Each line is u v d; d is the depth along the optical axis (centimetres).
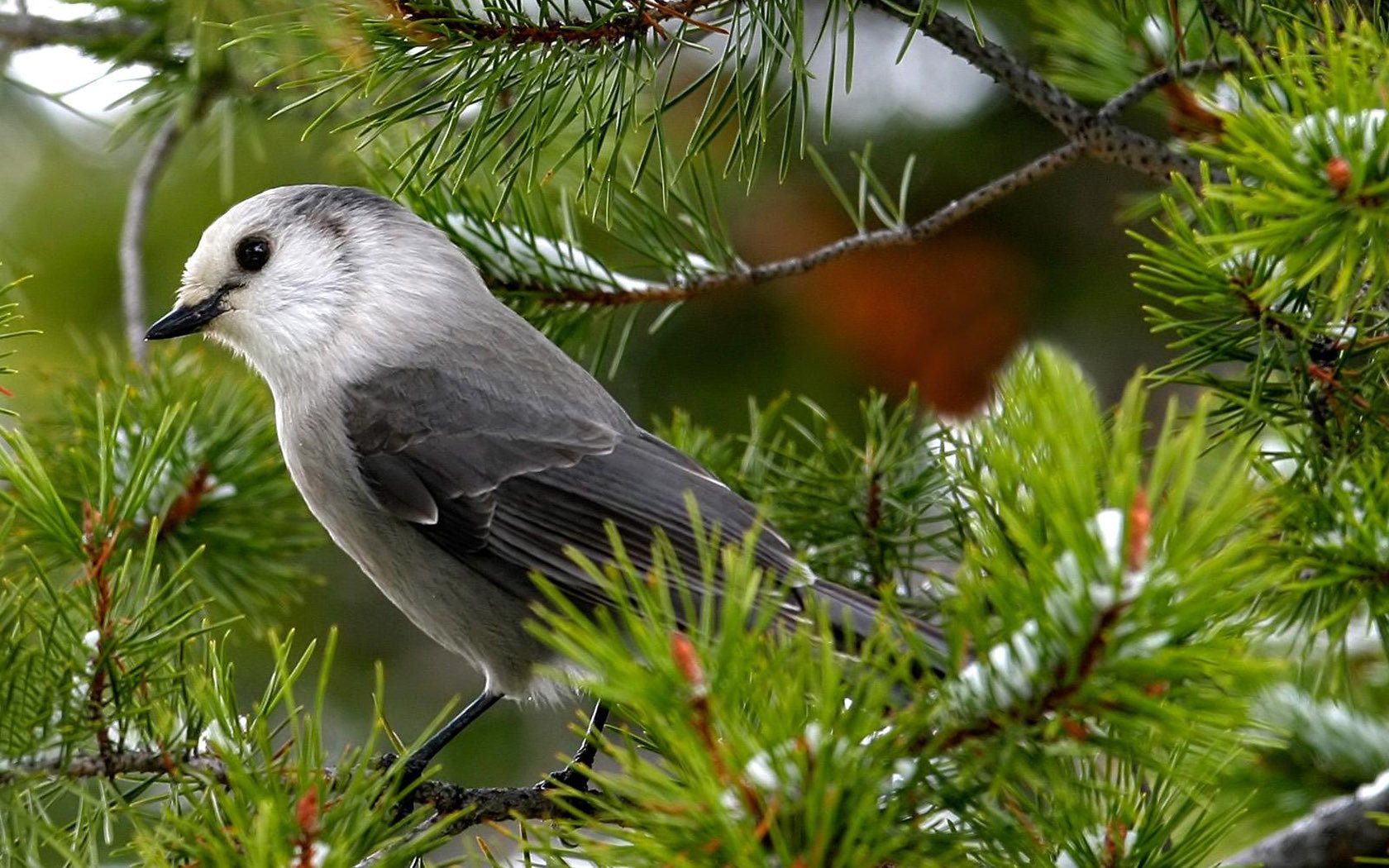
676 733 399
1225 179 753
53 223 1179
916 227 789
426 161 701
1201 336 623
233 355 978
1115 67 849
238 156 1154
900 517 782
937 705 421
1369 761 796
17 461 606
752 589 411
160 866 466
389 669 1155
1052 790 478
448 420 816
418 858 505
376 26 595
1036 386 454
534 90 616
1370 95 487
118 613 568
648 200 805
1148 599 387
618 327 1170
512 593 800
